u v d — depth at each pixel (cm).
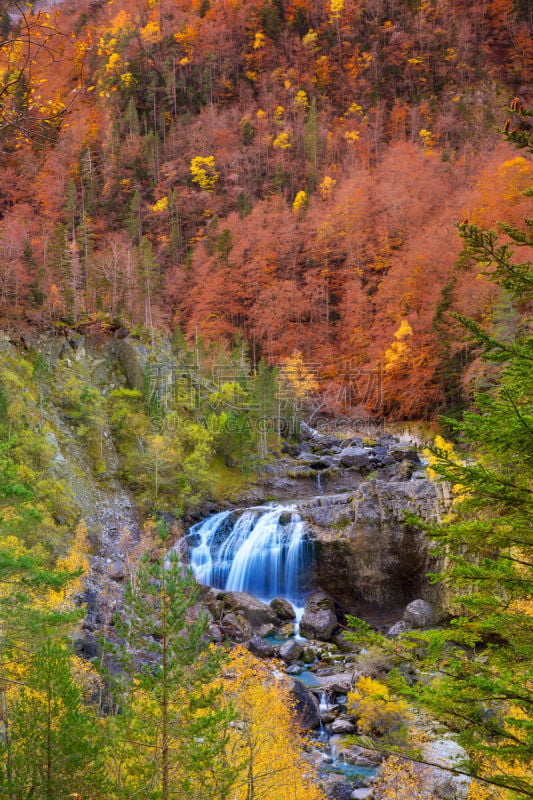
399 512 5066
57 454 5878
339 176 14775
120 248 10612
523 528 932
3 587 2127
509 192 9425
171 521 6094
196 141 15950
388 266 11525
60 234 8056
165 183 14800
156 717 1401
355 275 11588
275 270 12412
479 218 9525
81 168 13088
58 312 7431
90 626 3944
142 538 5591
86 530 5372
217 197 14650
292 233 12431
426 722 3084
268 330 11075
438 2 18125
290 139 16100
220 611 4628
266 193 14888
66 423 6488
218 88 17850
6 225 8719
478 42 17288
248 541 5659
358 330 10556
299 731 3034
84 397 6681
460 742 877
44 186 11319
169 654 1419
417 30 17825
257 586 5509
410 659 1027
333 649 4312
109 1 18988
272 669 3816
